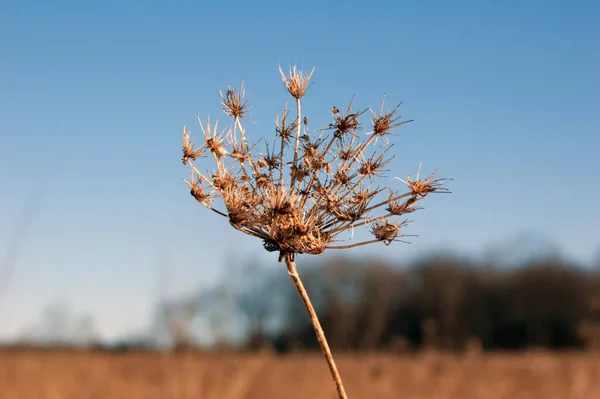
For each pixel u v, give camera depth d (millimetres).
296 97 3014
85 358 16062
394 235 2869
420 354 19141
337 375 2773
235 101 3014
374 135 2982
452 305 28156
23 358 15008
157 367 14055
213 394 9062
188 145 2928
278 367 15812
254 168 2947
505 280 43750
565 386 13875
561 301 42125
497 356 22938
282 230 2805
